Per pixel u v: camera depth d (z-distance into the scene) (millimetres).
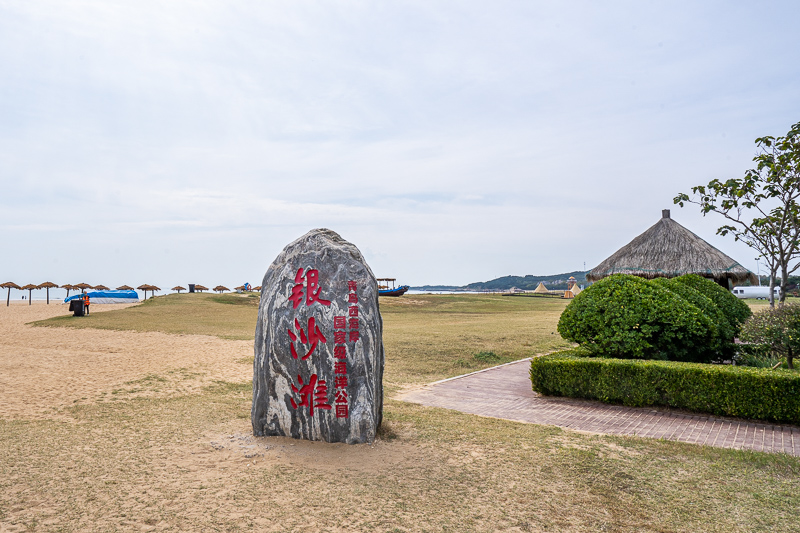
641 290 10734
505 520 4531
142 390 10172
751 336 10117
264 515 4438
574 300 11328
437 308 40031
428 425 7668
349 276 6688
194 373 12180
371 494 4973
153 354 15250
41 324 24219
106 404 8836
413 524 4379
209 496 4793
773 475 5750
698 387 8555
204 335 20125
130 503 4574
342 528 4250
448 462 6004
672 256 15828
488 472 5695
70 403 8906
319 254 6785
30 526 4086
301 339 6531
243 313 32000
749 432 7656
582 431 7691
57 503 4527
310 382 6520
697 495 5176
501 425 7844
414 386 11414
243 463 5758
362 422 6434
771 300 12555
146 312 30562
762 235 12539
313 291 6641
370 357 6562
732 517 4707
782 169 11570
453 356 15070
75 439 6539
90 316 27828
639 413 8867
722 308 13422
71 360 13977
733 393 8250
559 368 9953
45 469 5359
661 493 5215
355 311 6531
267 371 6672
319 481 5266
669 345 10617
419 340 17609
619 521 4586
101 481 5066
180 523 4227
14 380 11039
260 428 6711
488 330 21250
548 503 4922
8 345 17062
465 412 8945
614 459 6219
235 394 9898
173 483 5082
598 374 9539
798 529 4504
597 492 5211
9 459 5656
